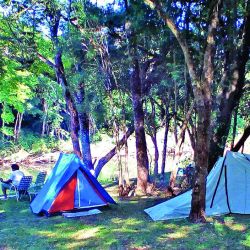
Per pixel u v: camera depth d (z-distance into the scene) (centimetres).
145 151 1153
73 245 637
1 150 2945
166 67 1074
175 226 715
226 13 853
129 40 1020
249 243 603
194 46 875
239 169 816
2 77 1362
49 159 2878
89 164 1334
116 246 620
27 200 1084
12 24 1222
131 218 802
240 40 944
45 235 702
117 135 1163
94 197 913
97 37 1095
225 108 946
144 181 1144
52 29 1257
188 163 1420
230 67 948
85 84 1210
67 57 1198
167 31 931
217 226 692
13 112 3384
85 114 1312
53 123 3269
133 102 1144
